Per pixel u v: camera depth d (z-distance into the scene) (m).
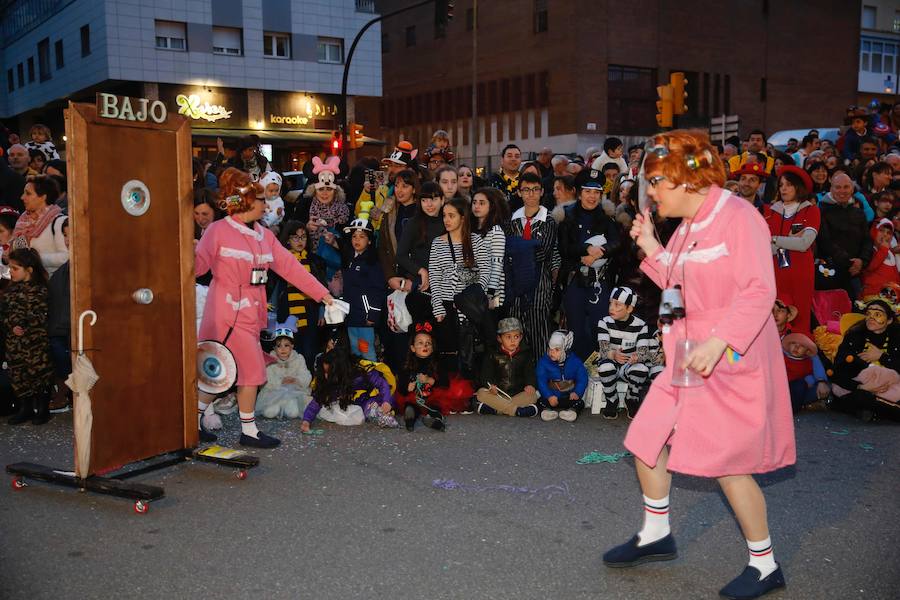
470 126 45.00
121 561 3.77
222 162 10.27
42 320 6.21
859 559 3.79
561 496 4.62
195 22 30.55
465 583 3.54
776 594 3.42
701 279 3.30
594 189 6.98
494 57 43.03
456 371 6.64
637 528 4.15
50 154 10.36
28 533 4.11
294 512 4.39
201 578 3.59
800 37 45.66
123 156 4.56
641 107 40.25
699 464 3.26
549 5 39.50
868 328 6.54
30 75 37.12
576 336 7.08
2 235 7.32
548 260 7.09
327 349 7.05
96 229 4.45
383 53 51.19
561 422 6.32
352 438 5.87
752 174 7.77
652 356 6.45
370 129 35.06
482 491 4.71
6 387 6.45
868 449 5.59
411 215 7.29
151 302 4.79
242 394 5.62
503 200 6.93
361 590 3.48
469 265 6.60
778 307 6.92
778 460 3.34
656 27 40.22
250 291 5.48
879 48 50.12
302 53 32.78
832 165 10.72
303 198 8.39
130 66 29.66
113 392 4.64
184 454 5.08
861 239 8.13
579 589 3.49
